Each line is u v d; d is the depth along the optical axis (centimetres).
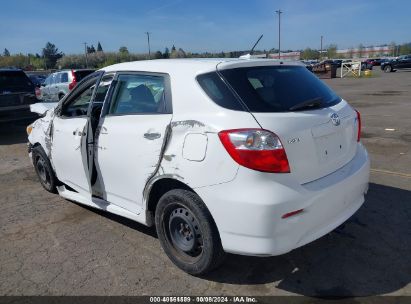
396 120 1007
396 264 336
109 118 384
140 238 403
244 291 308
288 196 276
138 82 366
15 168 694
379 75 3397
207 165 290
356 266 335
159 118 332
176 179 312
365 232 392
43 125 510
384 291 301
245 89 302
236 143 278
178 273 336
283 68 348
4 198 537
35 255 377
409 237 380
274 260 349
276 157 275
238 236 284
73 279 334
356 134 362
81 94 449
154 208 364
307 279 320
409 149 705
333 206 309
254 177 274
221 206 286
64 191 492
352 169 338
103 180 399
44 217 467
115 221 447
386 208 445
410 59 3966
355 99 1561
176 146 311
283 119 288
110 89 393
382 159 647
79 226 438
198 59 358
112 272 342
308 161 295
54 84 1761
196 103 310
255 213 273
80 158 427
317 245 370
